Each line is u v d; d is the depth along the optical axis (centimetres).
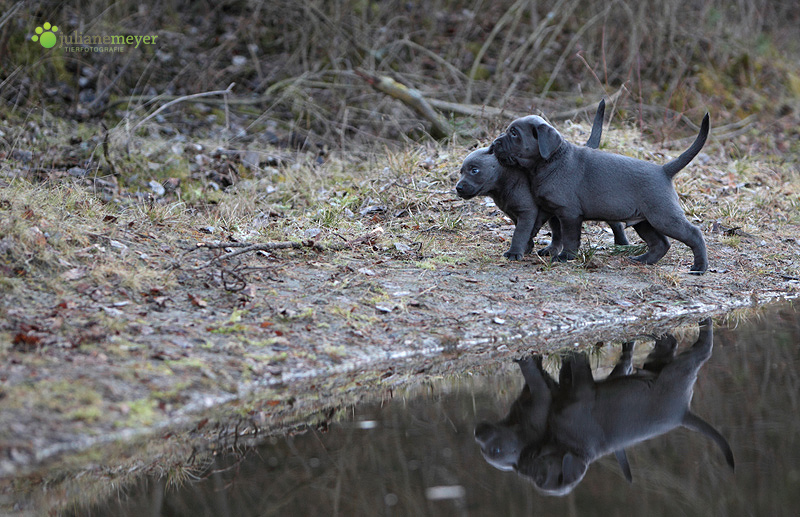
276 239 872
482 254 879
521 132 798
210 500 453
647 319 766
